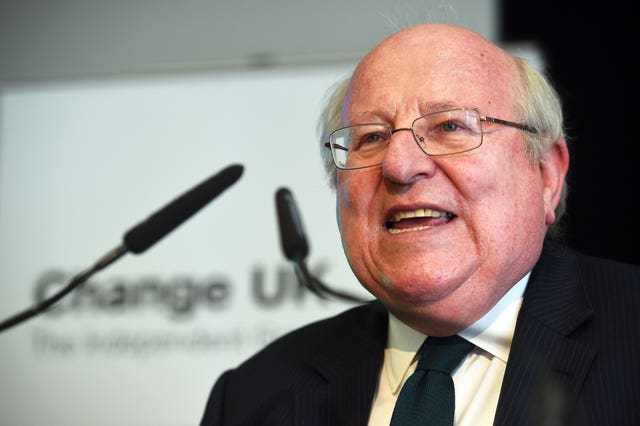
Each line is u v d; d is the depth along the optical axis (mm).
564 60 2779
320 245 2771
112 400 2779
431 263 1210
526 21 2826
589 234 2678
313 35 3113
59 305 2846
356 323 1477
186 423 2730
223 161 2898
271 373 1455
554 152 1409
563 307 1285
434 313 1244
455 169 1228
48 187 2967
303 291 2762
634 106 2715
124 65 3197
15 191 2971
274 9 3158
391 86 1304
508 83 1323
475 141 1249
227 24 3176
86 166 2967
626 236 2660
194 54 3172
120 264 2852
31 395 2795
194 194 1539
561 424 1149
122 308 2824
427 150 1253
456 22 1633
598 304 1288
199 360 2768
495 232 1229
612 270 1355
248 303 2779
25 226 2941
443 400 1222
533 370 1207
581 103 2744
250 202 2846
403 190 1235
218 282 2805
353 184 1306
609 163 2701
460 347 1285
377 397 1345
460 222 1238
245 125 2912
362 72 1359
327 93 1608
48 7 3264
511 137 1286
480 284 1232
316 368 1408
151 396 2760
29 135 3010
